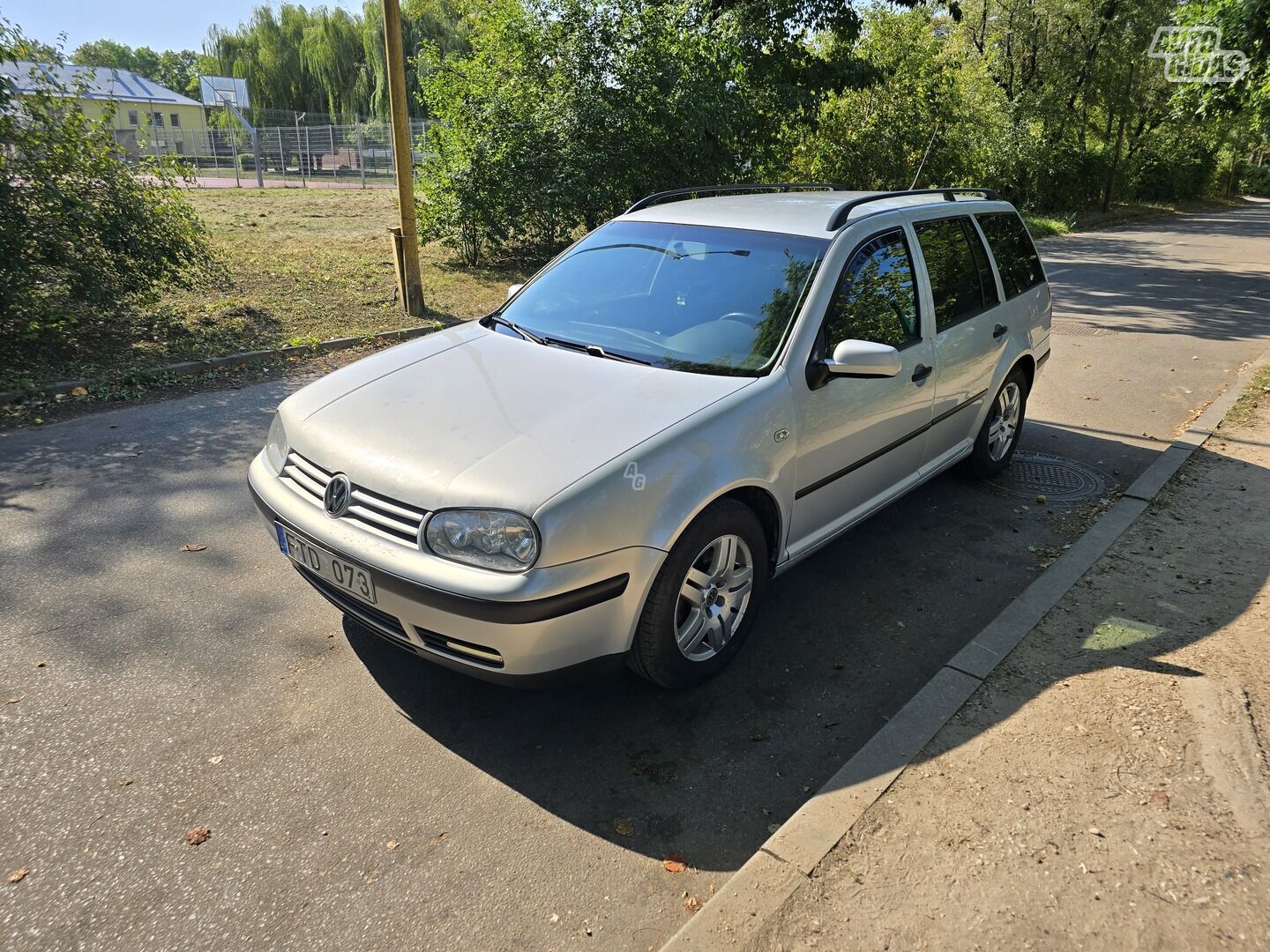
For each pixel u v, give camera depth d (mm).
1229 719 2984
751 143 14766
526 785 2830
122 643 3504
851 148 18688
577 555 2658
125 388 6965
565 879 2459
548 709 3217
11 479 5141
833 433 3607
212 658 3436
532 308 4090
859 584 4219
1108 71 28375
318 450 3102
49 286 8102
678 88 13227
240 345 8227
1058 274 15633
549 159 13039
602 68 13273
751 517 3232
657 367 3420
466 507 2662
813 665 3541
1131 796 2648
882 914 2246
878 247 4004
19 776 2771
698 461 2959
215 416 6430
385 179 33500
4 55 7355
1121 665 3334
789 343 3434
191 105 49406
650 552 2822
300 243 14523
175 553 4273
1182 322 11039
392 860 2500
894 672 3508
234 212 19172
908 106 18359
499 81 13242
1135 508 4820
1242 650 3428
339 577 2920
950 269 4617
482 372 3426
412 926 2285
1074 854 2432
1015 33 28203
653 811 2732
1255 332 10391
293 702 3193
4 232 7188
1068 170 28562
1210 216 33750
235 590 3943
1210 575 4078
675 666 3105
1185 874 2363
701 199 4695
